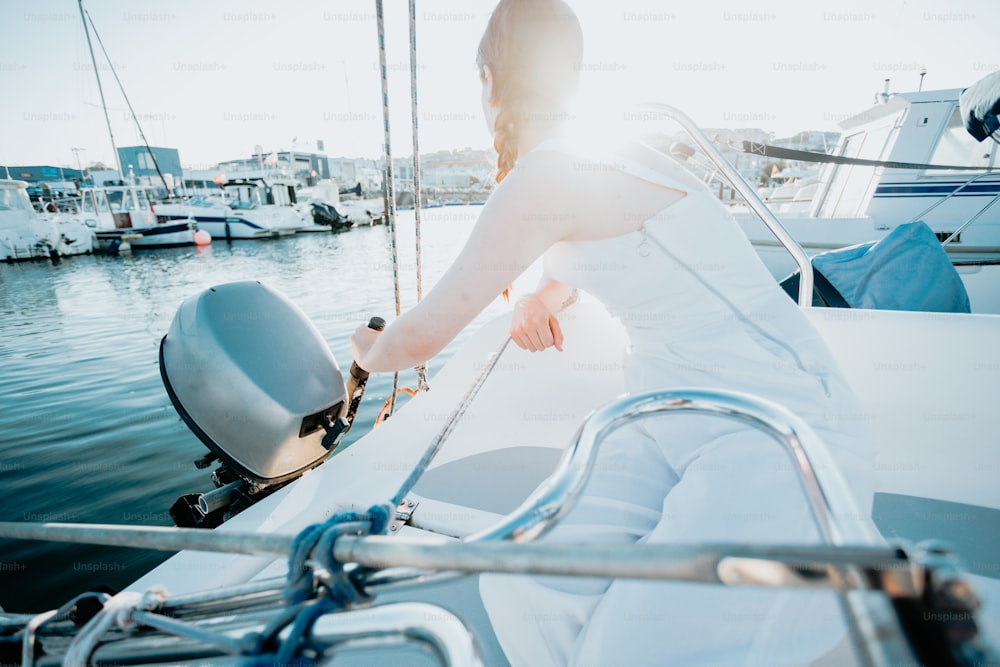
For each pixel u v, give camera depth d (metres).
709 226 0.82
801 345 0.81
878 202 6.20
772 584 0.30
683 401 0.61
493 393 1.62
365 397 4.87
